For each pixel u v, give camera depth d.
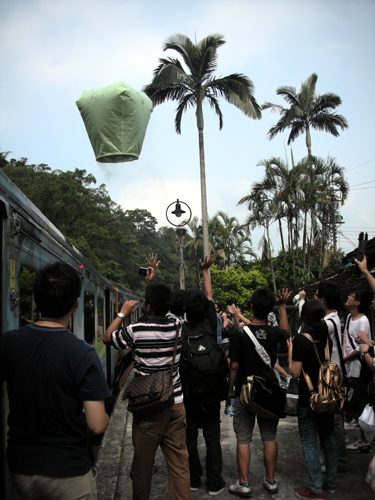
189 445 3.54
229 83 16.78
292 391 3.62
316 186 21.25
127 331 2.84
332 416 3.40
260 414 3.33
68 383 1.87
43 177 28.92
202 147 17.03
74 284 2.03
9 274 2.83
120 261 45.34
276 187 22.00
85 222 30.89
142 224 74.44
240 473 3.45
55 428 1.85
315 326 3.38
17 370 1.90
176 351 2.91
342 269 8.77
